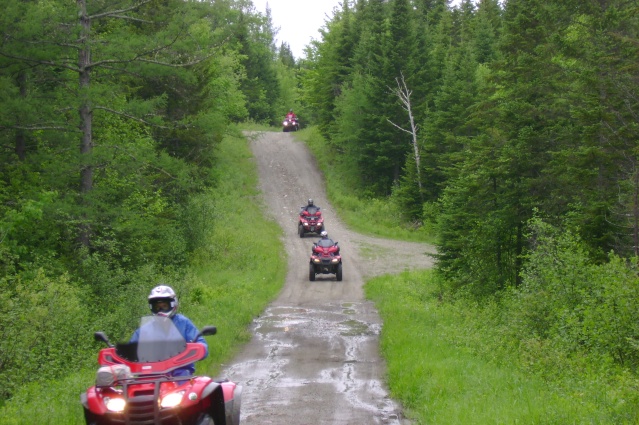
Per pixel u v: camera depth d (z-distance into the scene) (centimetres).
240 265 3006
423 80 5303
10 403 921
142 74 1984
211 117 2322
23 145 2039
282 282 2808
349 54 6538
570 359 1085
